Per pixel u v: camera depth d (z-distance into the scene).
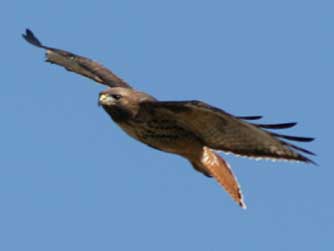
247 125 15.27
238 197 16.34
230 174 16.45
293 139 14.98
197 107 15.41
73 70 19.19
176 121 16.11
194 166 16.73
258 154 15.59
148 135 16.55
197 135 16.11
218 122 15.60
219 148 15.99
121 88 16.81
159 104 15.86
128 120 16.55
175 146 16.41
